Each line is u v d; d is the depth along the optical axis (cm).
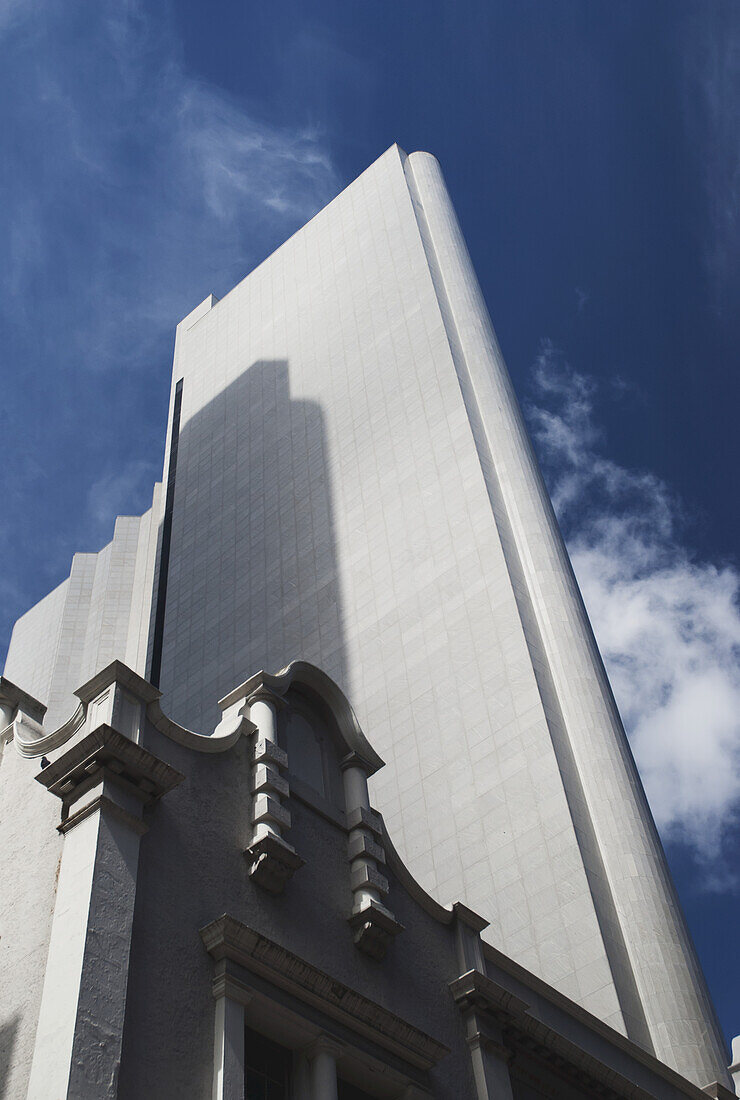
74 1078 1467
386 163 7869
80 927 1636
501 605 4712
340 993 1930
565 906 3666
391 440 6003
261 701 2277
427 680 4725
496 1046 2244
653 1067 2716
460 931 2411
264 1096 1755
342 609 5444
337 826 2264
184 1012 1697
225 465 7194
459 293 6631
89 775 1855
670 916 3678
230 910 1902
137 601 8244
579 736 4209
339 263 7562
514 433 5641
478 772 4250
